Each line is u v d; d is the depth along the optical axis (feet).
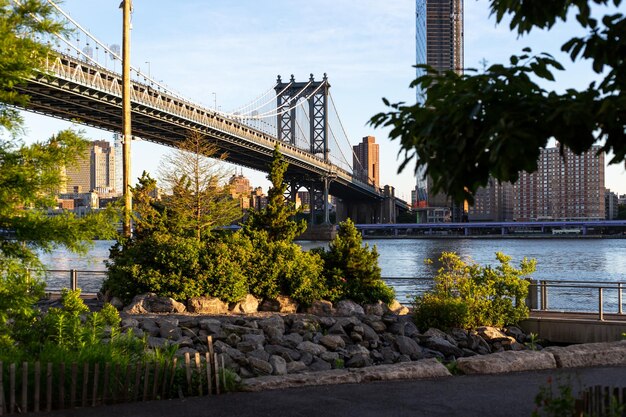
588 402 18.92
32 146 28.27
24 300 29.14
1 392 25.05
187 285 61.98
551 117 13.41
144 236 74.23
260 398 28.48
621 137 14.74
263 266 65.98
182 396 28.66
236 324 53.78
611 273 207.21
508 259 63.16
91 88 210.38
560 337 58.03
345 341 53.67
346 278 69.67
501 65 14.94
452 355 53.78
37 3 27.96
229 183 99.40
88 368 27.96
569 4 14.83
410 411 26.32
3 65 27.71
